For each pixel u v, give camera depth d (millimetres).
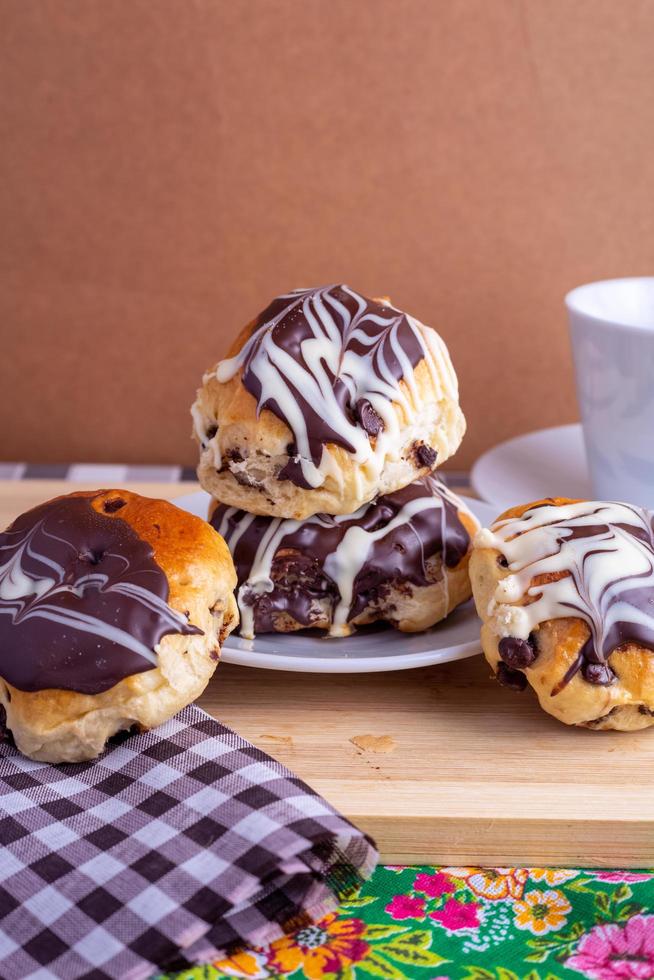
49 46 697
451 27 694
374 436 518
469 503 619
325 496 521
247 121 708
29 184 720
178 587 491
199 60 699
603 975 438
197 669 490
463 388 759
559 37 696
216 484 530
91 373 756
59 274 736
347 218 726
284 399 515
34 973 426
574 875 473
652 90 703
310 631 550
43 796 471
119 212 725
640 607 497
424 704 521
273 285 737
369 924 455
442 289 739
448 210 725
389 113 708
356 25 693
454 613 558
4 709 487
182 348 750
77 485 676
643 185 719
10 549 512
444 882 471
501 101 706
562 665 493
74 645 477
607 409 598
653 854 474
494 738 505
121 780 476
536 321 745
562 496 629
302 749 500
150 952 430
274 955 445
